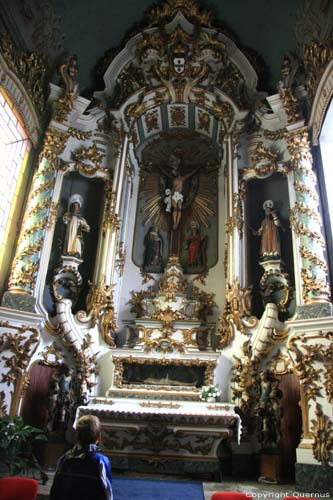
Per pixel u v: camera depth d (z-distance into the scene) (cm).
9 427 730
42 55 1170
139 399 935
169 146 1398
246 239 1139
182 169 1349
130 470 832
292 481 858
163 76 1262
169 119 1372
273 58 1277
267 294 1059
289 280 1052
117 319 1137
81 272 1130
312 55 1126
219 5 1274
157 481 754
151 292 1178
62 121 1169
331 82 1018
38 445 893
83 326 1031
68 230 1112
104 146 1255
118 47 1323
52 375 955
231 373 997
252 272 1120
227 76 1263
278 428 867
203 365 1005
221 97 1252
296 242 1039
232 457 927
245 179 1185
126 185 1270
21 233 1038
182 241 1263
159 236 1266
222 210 1279
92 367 1005
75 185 1208
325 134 1129
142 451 842
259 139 1226
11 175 1070
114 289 1136
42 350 965
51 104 1202
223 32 1284
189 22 1282
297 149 1122
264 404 887
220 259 1211
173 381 1008
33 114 1123
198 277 1193
